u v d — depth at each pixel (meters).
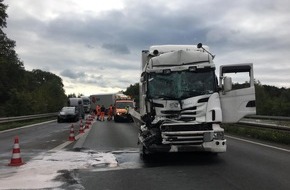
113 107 47.88
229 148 15.46
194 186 8.64
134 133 25.52
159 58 12.64
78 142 19.31
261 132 20.03
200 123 11.76
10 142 19.52
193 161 12.35
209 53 12.67
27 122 40.06
